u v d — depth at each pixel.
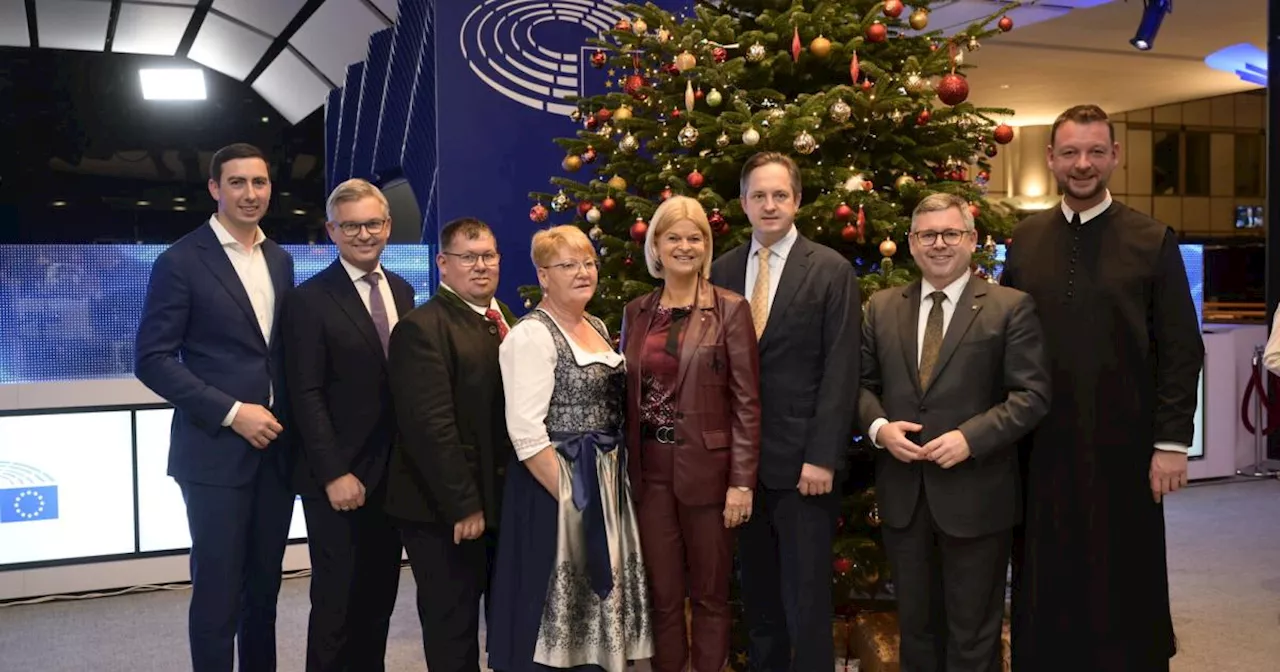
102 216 11.51
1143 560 2.73
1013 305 2.69
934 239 2.70
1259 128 15.46
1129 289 2.69
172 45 11.16
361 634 2.99
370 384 2.90
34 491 4.70
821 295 2.78
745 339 2.70
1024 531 2.86
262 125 12.02
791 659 2.86
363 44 9.26
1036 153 14.30
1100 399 2.71
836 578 3.38
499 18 5.07
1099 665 2.73
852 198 3.13
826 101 3.16
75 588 4.73
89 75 11.33
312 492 2.89
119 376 5.16
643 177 3.61
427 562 2.76
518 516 2.65
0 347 4.96
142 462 4.86
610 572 2.60
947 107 3.43
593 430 2.65
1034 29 8.60
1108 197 2.80
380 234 2.94
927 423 2.69
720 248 3.36
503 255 5.12
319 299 2.89
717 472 2.67
